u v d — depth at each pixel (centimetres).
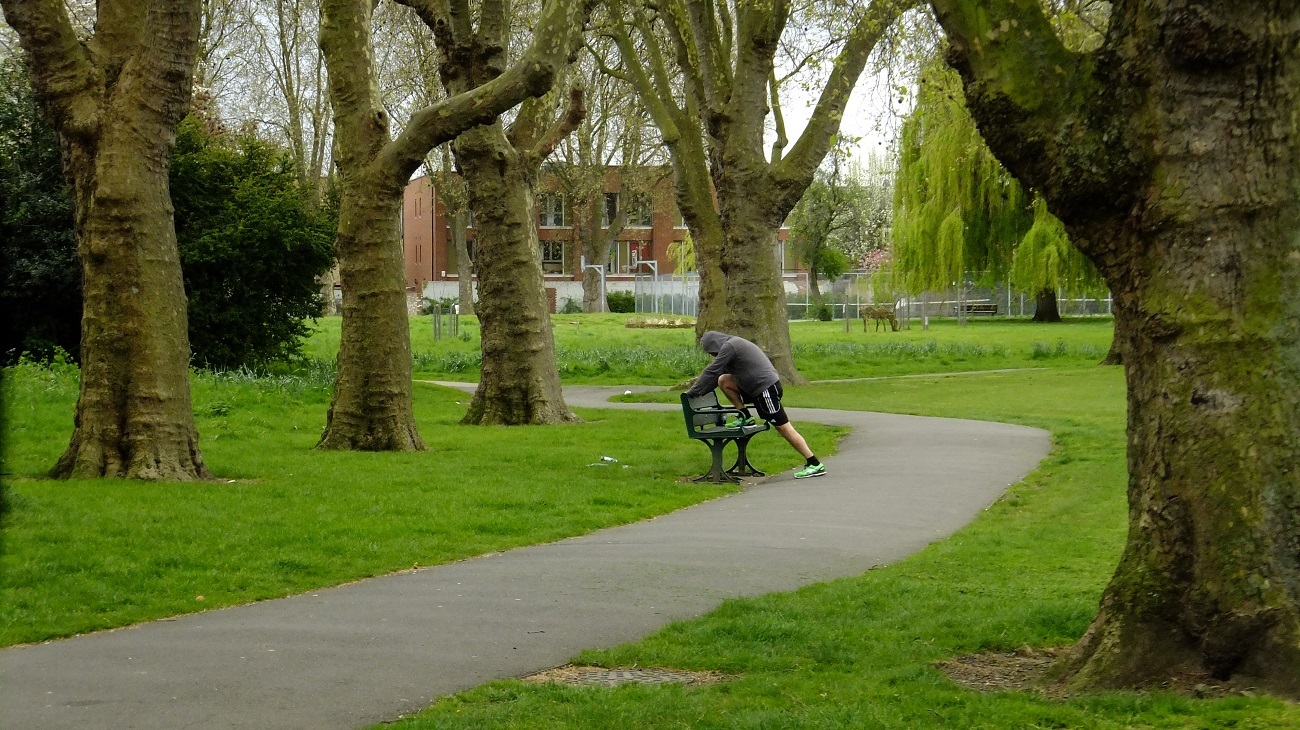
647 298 7594
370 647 639
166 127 1244
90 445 1237
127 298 1234
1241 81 527
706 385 1371
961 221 4306
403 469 1375
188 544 905
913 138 4425
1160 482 548
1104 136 550
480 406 2075
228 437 1745
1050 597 759
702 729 489
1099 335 5022
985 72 575
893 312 5850
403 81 3994
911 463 1480
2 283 2570
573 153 6462
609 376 3409
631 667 606
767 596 759
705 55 2753
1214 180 531
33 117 2575
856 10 2416
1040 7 577
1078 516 1093
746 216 2791
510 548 949
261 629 682
